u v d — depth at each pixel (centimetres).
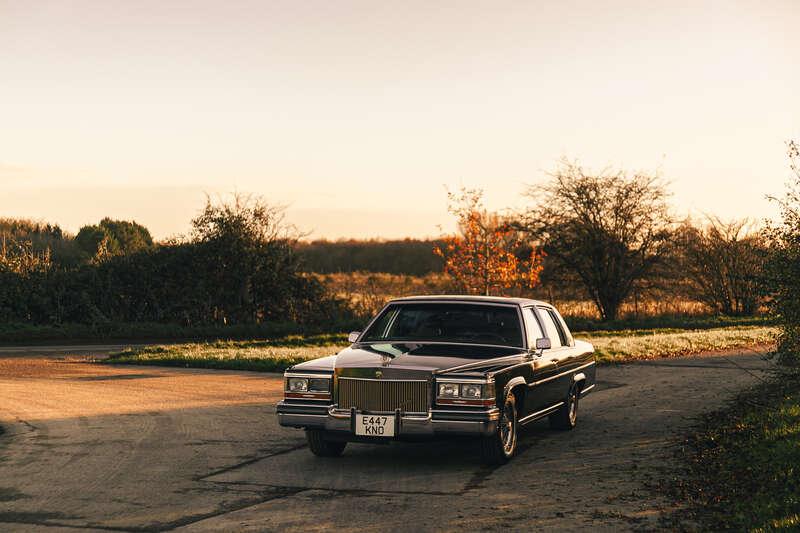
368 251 7438
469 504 702
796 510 643
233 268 3197
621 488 759
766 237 1223
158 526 637
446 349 919
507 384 869
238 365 1903
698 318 3722
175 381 1652
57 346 2511
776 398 1320
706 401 1375
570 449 969
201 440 1018
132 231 4447
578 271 3631
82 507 695
